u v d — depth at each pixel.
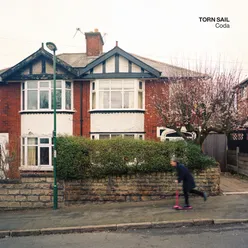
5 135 15.61
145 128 15.06
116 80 14.93
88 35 17.69
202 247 5.55
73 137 10.20
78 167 9.71
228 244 5.66
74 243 6.21
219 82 11.38
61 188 9.78
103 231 7.05
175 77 12.50
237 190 10.79
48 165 14.80
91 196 9.87
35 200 9.74
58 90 15.09
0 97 15.84
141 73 14.75
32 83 15.23
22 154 15.20
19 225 7.57
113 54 14.70
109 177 9.94
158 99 12.95
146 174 9.98
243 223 7.12
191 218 7.35
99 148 9.89
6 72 14.96
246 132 14.51
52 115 14.92
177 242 5.91
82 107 15.40
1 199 9.77
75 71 14.71
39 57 15.04
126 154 9.87
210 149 15.91
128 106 14.84
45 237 6.81
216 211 7.95
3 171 11.73
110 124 14.79
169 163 9.91
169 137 14.96
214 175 10.12
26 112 15.09
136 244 5.91
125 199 9.92
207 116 10.86
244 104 12.18
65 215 8.42
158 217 7.60
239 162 14.12
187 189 8.38
